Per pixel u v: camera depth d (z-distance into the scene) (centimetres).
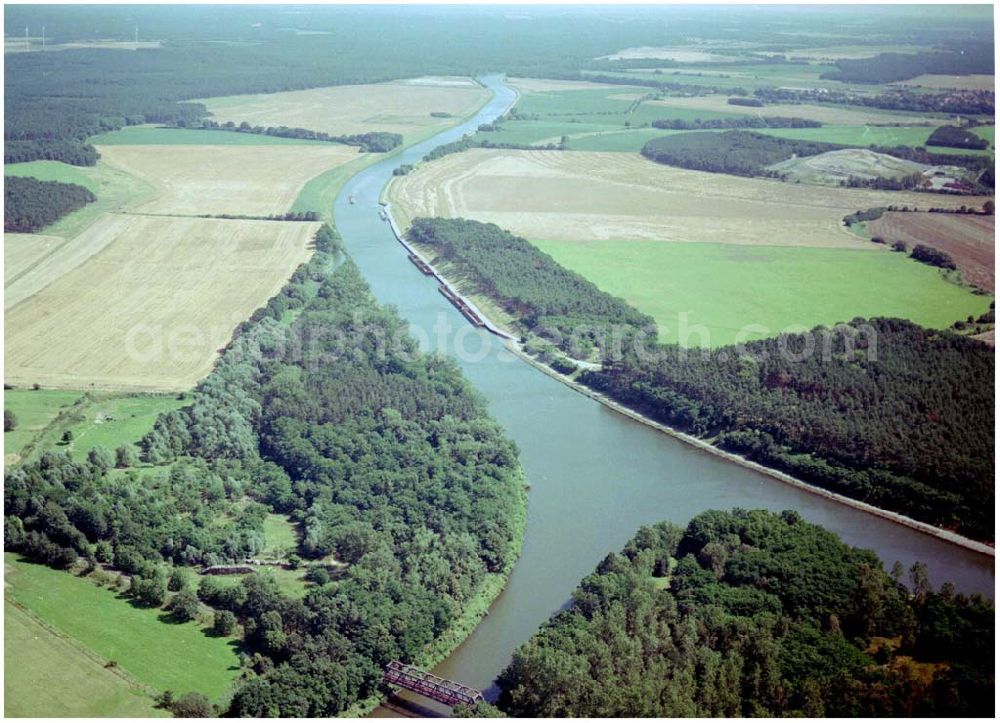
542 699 18650
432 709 19238
